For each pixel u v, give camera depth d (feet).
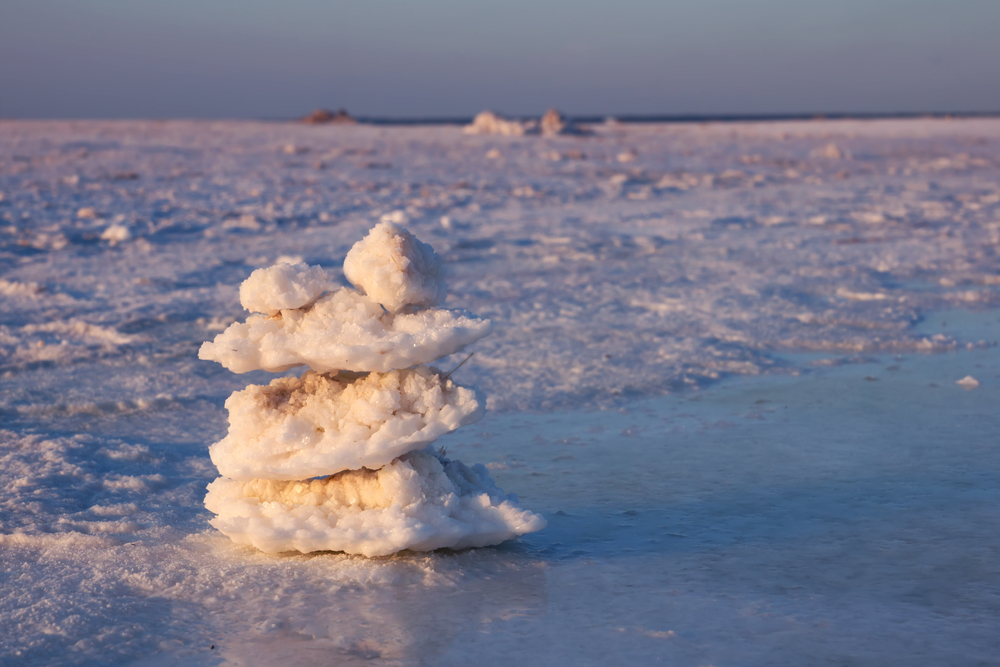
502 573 8.65
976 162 90.84
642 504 10.71
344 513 9.12
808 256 34.53
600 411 15.19
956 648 6.94
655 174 78.18
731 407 15.26
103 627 7.52
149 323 22.84
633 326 22.15
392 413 9.04
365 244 9.30
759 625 7.39
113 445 13.29
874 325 22.15
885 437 13.28
